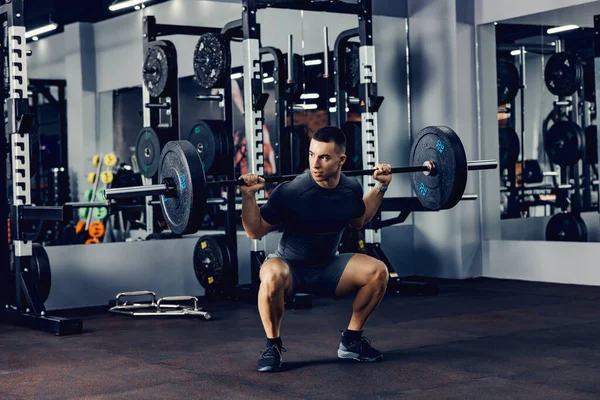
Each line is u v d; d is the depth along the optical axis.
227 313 4.70
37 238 4.47
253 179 2.93
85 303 5.12
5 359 3.47
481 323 4.12
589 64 6.45
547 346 3.47
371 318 4.36
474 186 6.22
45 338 3.98
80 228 6.98
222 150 5.35
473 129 6.20
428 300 5.05
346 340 3.21
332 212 3.00
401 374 2.97
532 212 6.58
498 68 6.34
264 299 3.01
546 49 6.62
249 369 3.13
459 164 3.19
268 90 6.82
